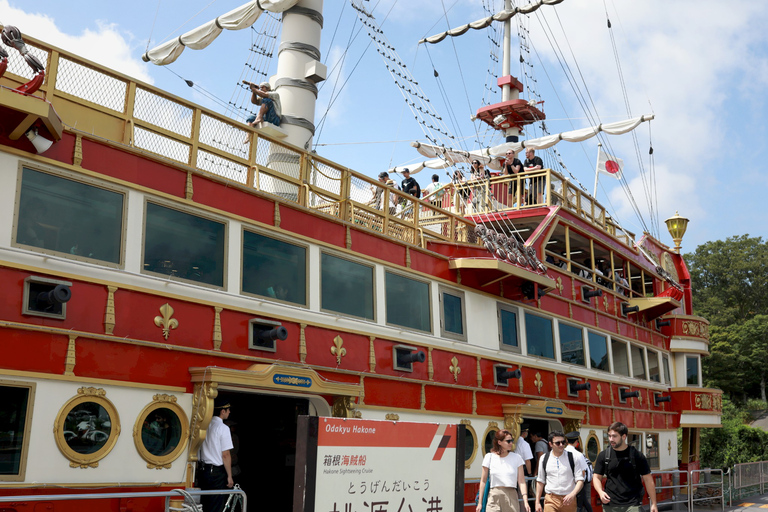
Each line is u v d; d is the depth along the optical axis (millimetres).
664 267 34406
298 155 15078
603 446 23812
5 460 9609
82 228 10930
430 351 17094
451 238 18953
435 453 9016
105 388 10727
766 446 48969
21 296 10023
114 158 11523
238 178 13602
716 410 32219
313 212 14656
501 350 19438
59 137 10531
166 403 11453
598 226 26047
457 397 17672
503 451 12109
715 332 82250
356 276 15656
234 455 15273
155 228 11898
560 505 12180
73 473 10188
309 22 19984
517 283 20359
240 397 15695
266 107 18328
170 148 12492
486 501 12336
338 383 13891
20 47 9992
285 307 13688
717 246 113312
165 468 11266
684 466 33031
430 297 17609
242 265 13125
